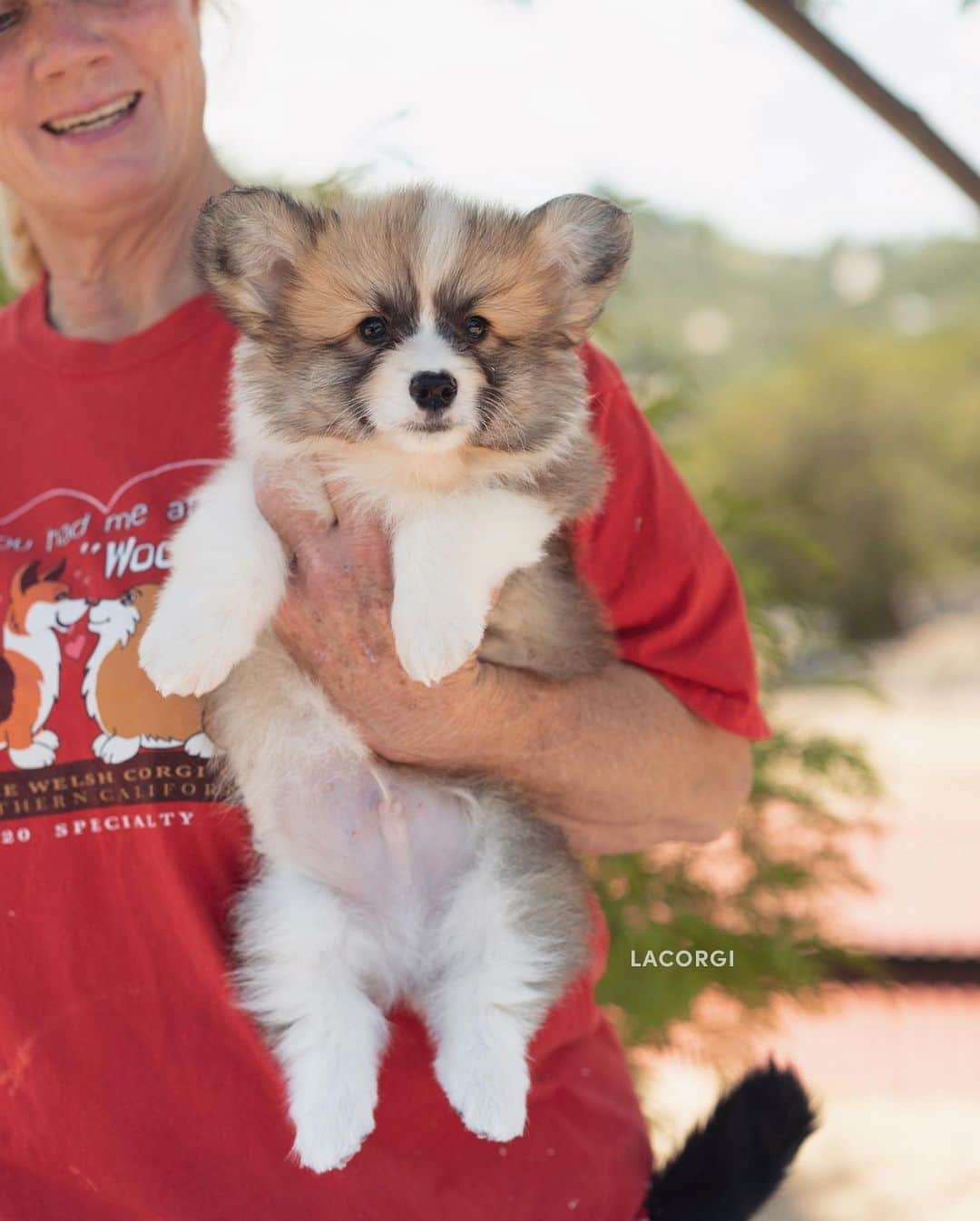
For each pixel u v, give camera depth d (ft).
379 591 4.25
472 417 4.36
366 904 4.41
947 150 4.66
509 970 4.34
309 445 4.38
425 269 4.39
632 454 4.46
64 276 4.59
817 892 6.08
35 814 4.27
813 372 32.37
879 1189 7.01
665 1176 4.36
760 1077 4.50
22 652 4.31
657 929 5.76
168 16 4.49
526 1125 4.24
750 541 7.70
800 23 4.60
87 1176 4.20
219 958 4.25
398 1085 4.26
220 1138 4.20
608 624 4.46
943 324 38.14
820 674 7.29
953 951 8.16
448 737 4.31
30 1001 4.25
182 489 4.37
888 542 30.27
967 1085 7.89
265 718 4.37
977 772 15.87
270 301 4.41
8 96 4.44
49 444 4.40
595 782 4.40
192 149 4.58
